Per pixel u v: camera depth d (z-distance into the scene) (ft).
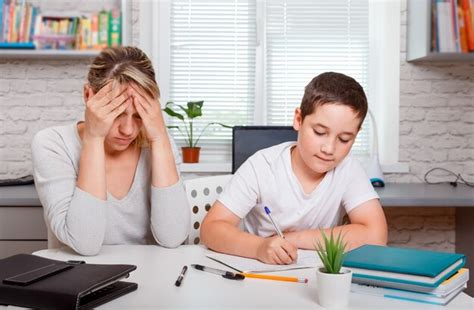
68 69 10.01
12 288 2.94
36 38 9.35
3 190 8.40
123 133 4.56
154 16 10.29
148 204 5.11
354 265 3.23
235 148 8.71
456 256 3.38
